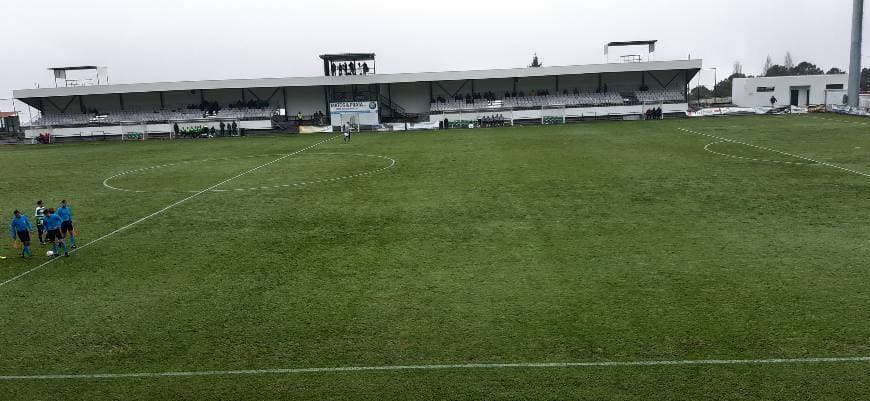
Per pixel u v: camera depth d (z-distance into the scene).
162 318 13.51
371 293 14.61
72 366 11.36
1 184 33.91
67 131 65.19
